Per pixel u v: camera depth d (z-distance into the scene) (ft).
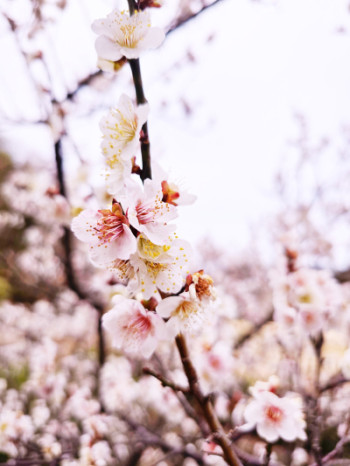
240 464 4.10
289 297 7.88
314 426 7.20
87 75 10.43
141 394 14.48
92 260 3.96
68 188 11.05
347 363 8.41
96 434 9.23
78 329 23.00
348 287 13.48
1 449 9.91
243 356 17.79
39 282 21.63
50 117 9.95
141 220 3.92
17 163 34.88
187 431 14.32
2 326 24.34
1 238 27.25
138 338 4.33
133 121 4.25
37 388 13.23
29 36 9.33
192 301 4.04
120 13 4.37
